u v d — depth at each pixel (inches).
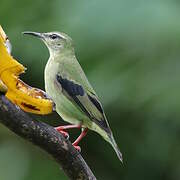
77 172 318.0
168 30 522.3
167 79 533.0
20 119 284.5
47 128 296.5
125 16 528.1
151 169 574.9
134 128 563.2
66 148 306.8
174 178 568.1
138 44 529.3
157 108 528.1
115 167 585.3
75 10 538.9
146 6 529.0
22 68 291.7
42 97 304.0
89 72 535.5
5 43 290.4
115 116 547.5
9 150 551.8
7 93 295.1
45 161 543.2
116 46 531.2
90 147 588.4
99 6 532.7
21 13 565.9
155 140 561.3
